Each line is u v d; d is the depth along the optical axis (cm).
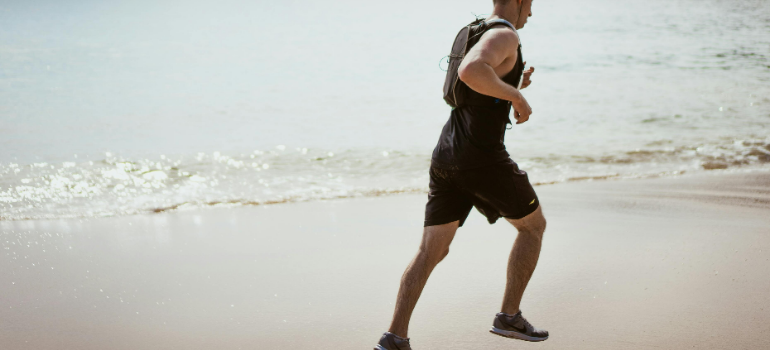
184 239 463
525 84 263
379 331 298
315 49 2164
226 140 908
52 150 832
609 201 553
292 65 1800
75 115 1117
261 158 784
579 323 297
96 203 582
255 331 299
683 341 274
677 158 749
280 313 321
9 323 311
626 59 1773
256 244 447
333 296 345
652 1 3909
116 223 513
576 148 814
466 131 245
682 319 297
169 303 337
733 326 287
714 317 298
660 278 353
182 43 2383
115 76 1617
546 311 312
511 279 269
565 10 3500
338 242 450
